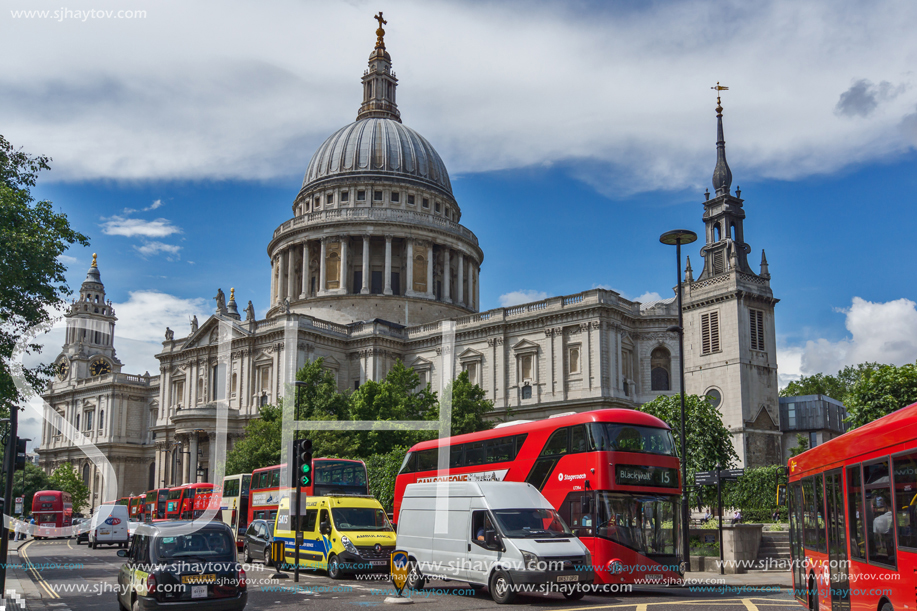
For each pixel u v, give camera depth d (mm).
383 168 126938
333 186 126000
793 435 87875
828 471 21250
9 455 26438
